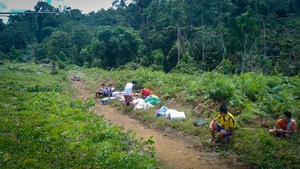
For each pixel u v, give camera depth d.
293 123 7.60
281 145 7.00
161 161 6.75
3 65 48.97
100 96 17.80
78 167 5.85
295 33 38.41
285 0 43.84
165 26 49.47
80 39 62.41
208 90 11.52
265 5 40.72
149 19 59.75
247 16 31.97
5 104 13.23
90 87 23.53
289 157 6.39
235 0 39.28
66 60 54.81
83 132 8.45
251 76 12.81
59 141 7.46
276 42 37.03
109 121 10.94
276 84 11.53
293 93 10.59
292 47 34.69
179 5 41.97
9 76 29.20
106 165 6.03
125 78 20.81
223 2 36.81
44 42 72.44
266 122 8.67
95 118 10.39
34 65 52.22
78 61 58.06
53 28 91.94
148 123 10.52
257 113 9.22
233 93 10.62
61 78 30.83
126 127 10.20
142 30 57.47
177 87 14.12
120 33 47.31
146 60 43.66
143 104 12.62
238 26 34.19
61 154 6.57
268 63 31.58
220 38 38.00
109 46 46.22
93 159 6.30
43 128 8.63
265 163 6.29
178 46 39.94
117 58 46.81
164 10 51.22
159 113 10.80
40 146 7.09
